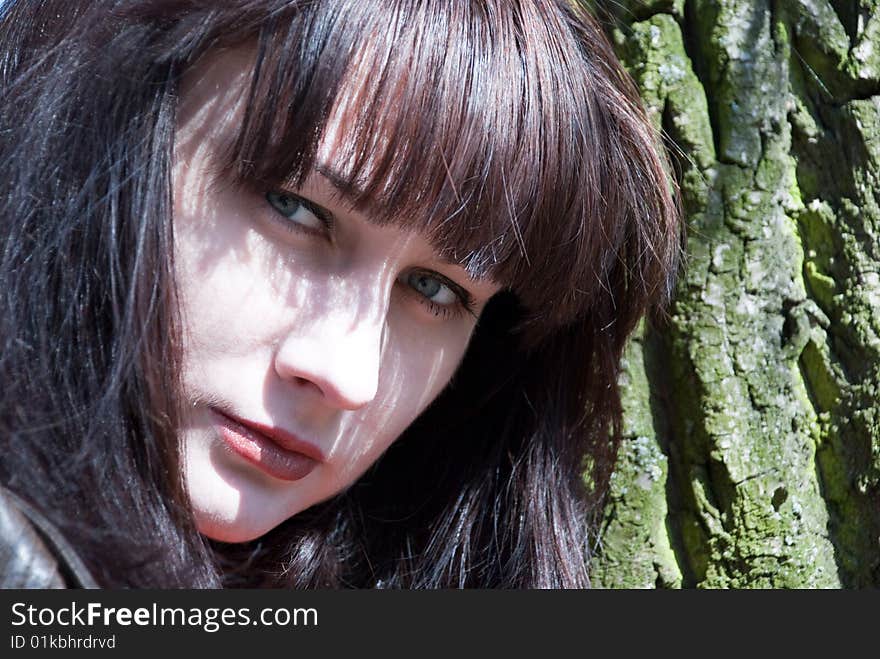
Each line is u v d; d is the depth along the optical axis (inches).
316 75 27.5
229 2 28.3
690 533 41.8
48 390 29.2
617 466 42.1
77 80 30.8
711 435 40.6
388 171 27.9
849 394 40.5
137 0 30.1
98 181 29.8
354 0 28.0
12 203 30.5
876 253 40.0
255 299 29.3
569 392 42.4
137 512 29.1
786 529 40.7
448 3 29.0
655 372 42.6
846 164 40.5
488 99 29.0
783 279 40.8
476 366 43.3
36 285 29.9
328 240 29.9
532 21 30.9
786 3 40.9
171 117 29.2
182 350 29.3
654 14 41.6
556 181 31.2
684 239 40.6
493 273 32.3
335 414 31.7
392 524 44.2
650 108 41.0
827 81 40.8
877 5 40.4
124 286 29.3
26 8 34.5
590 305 38.5
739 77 40.6
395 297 33.3
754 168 40.7
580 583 41.5
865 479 40.3
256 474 31.0
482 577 43.8
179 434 29.7
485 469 43.9
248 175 28.3
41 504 27.4
